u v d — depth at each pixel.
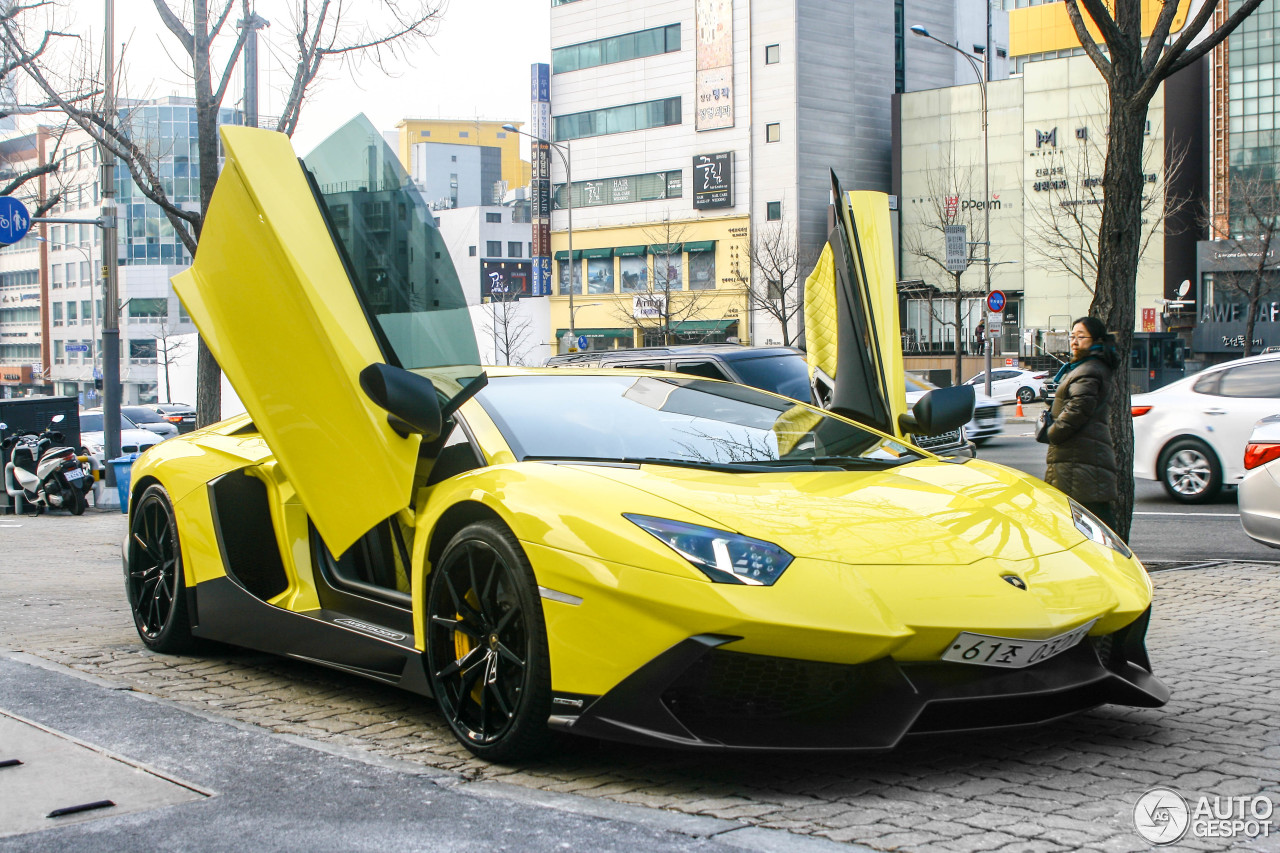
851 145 53.41
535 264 60.25
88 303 84.94
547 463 3.30
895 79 55.69
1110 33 6.14
